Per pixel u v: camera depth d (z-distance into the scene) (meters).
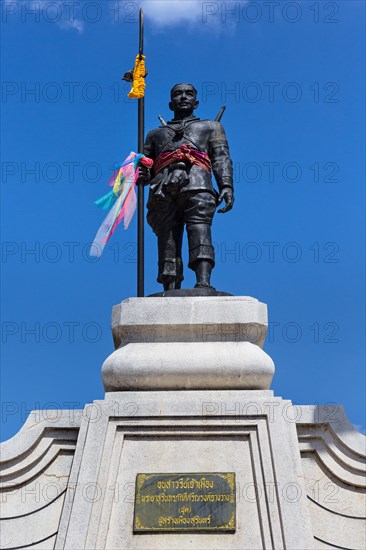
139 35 14.62
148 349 12.26
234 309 12.38
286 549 10.94
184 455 11.69
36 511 11.84
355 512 11.63
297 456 11.62
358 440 11.92
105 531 11.23
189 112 14.09
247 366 11.99
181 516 11.26
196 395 12.01
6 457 12.09
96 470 11.61
